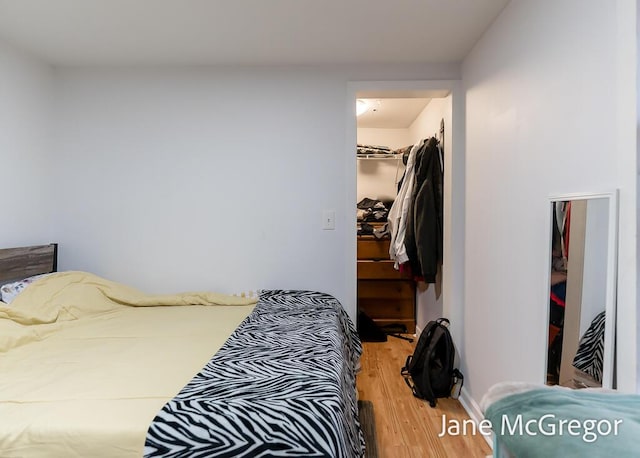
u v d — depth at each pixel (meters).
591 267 1.07
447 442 1.79
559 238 1.23
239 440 0.88
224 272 2.33
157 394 1.01
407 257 2.71
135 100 2.30
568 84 1.20
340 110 2.29
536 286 1.38
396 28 1.84
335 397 0.98
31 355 1.32
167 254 2.33
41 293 1.81
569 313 1.17
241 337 1.48
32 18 1.73
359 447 1.28
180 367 1.21
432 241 2.49
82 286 2.00
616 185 0.99
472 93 2.07
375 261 3.54
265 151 2.31
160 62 2.24
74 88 2.30
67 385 1.06
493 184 1.78
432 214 2.49
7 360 1.27
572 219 1.17
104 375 1.14
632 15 0.94
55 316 1.70
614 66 1.00
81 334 1.57
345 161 2.30
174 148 2.31
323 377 1.10
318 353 1.30
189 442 0.87
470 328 2.10
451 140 2.25
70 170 2.31
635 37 0.93
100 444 0.86
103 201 2.32
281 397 0.96
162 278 2.34
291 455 0.88
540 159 1.36
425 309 3.23
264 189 2.32
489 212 1.83
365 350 3.08
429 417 2.03
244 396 0.97
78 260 2.32
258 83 2.30
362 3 1.62
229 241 2.33
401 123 3.70
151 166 2.32
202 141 2.31
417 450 1.72
